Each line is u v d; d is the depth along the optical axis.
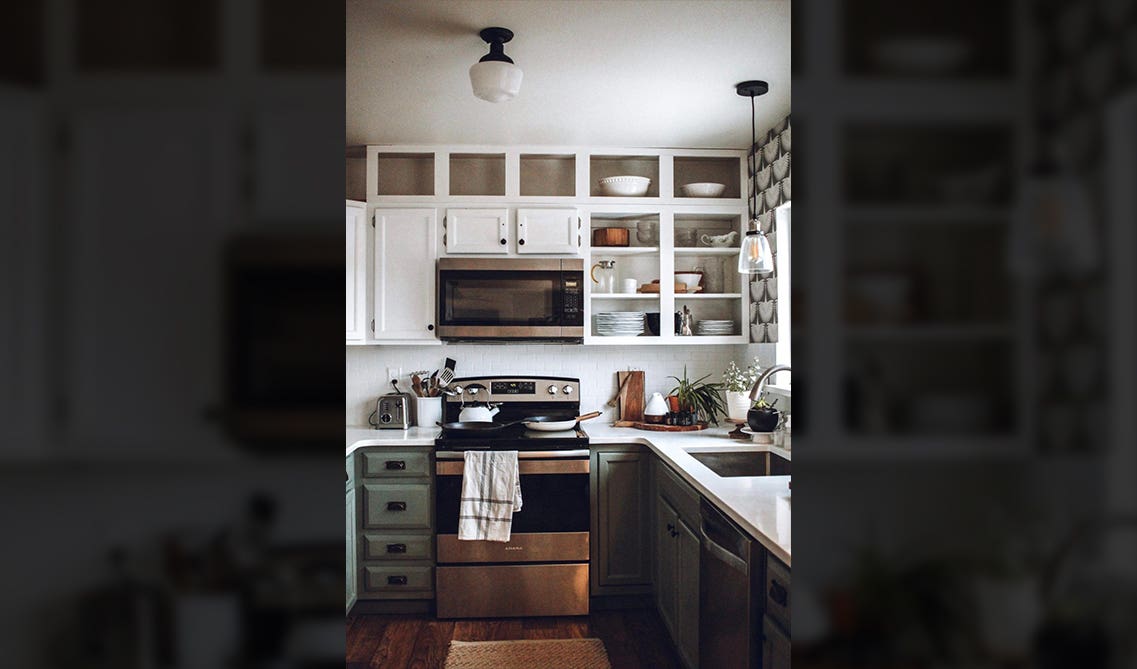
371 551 3.06
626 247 3.42
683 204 3.43
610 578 3.11
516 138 3.27
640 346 3.65
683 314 3.48
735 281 3.59
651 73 2.45
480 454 2.99
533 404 3.57
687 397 3.45
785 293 2.99
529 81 2.52
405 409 3.41
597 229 3.44
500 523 2.96
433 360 3.60
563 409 3.58
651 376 3.66
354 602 3.01
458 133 3.19
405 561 3.07
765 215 3.18
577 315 3.30
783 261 3.00
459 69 2.44
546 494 3.04
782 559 1.46
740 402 3.22
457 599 3.02
